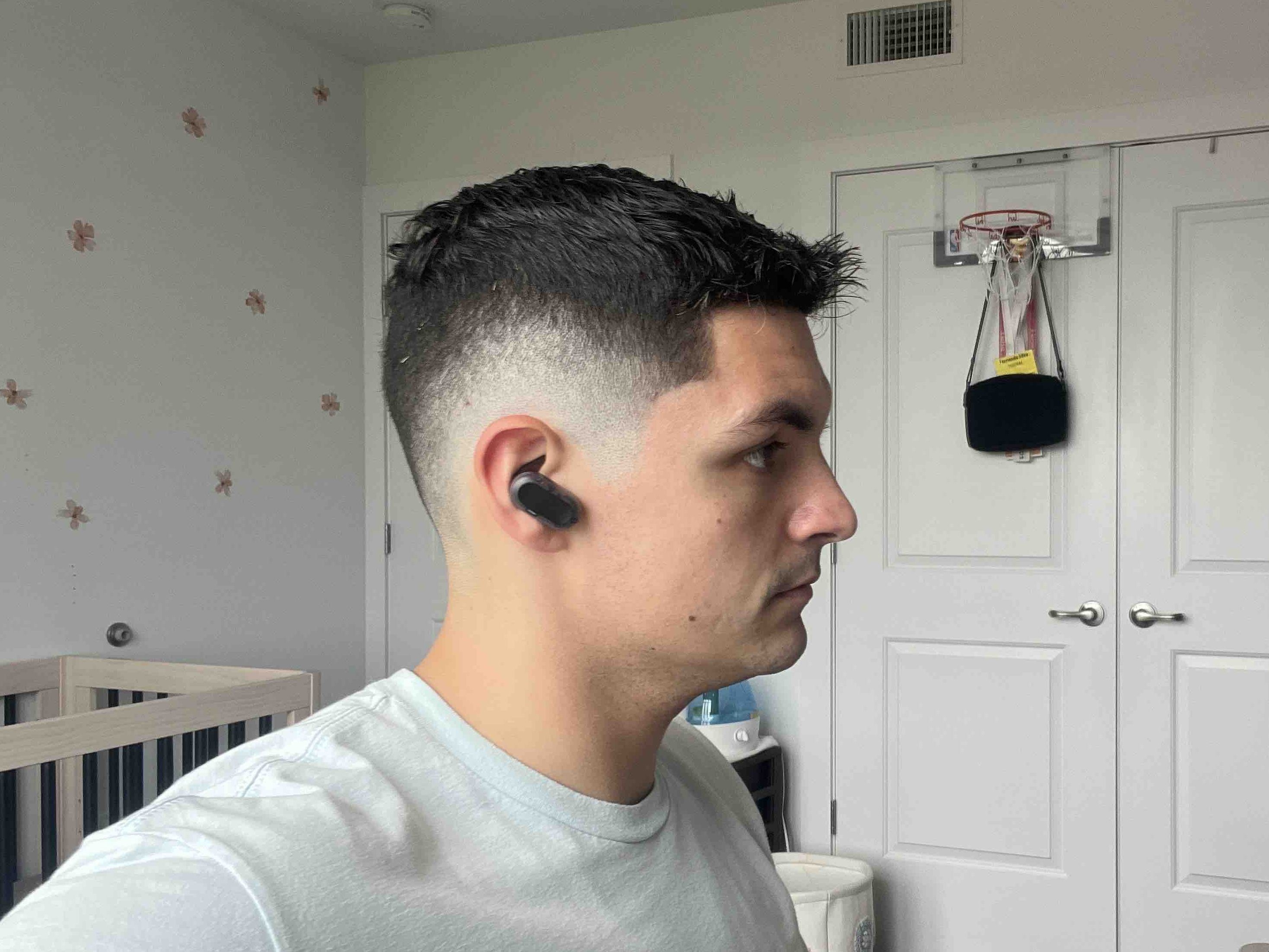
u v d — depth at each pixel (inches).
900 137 111.1
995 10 108.3
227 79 114.0
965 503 109.8
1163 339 103.3
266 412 118.8
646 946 18.9
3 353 91.6
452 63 130.0
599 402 18.9
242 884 14.5
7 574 91.8
